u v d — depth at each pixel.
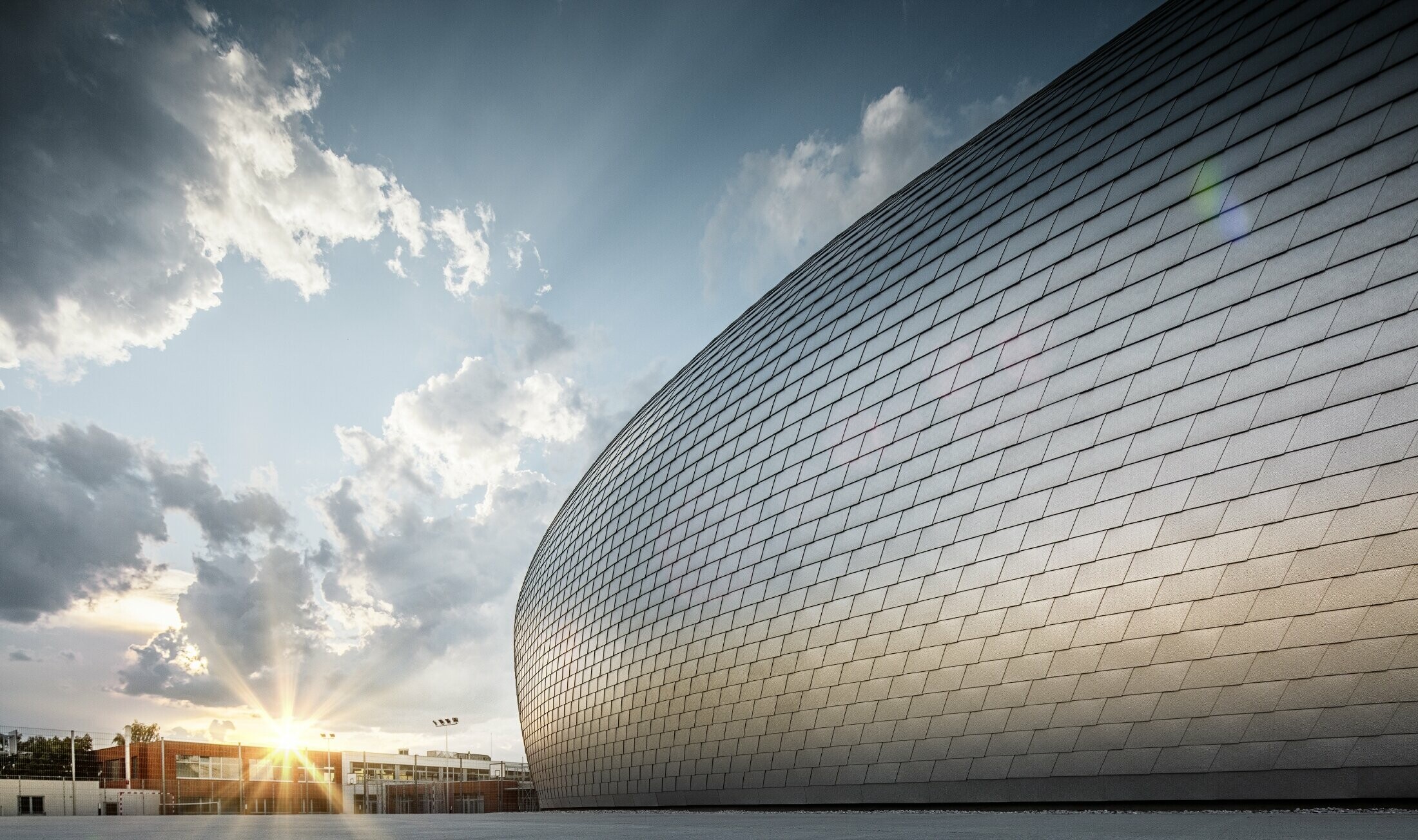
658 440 36.06
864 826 12.45
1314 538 13.91
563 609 42.59
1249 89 16.89
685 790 28.14
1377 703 13.10
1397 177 14.17
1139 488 16.23
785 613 24.33
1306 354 14.55
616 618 35.03
